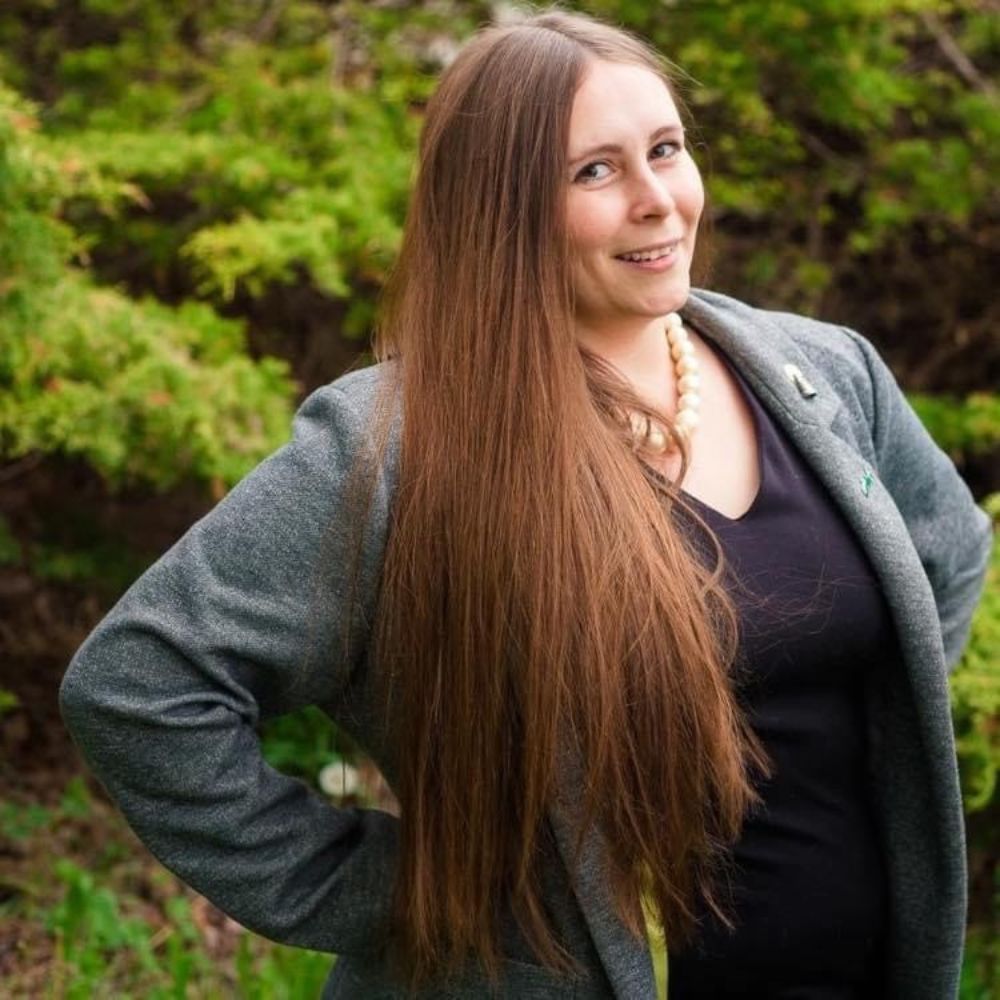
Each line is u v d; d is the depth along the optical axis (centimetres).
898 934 203
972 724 336
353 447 185
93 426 371
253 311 481
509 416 180
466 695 181
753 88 466
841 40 452
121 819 426
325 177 453
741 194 480
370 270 435
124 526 466
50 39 509
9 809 419
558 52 185
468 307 185
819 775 193
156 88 487
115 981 355
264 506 185
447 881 187
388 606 185
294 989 323
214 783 186
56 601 464
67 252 396
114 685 182
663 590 176
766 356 202
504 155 184
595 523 178
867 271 514
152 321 399
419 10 497
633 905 183
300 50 492
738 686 184
